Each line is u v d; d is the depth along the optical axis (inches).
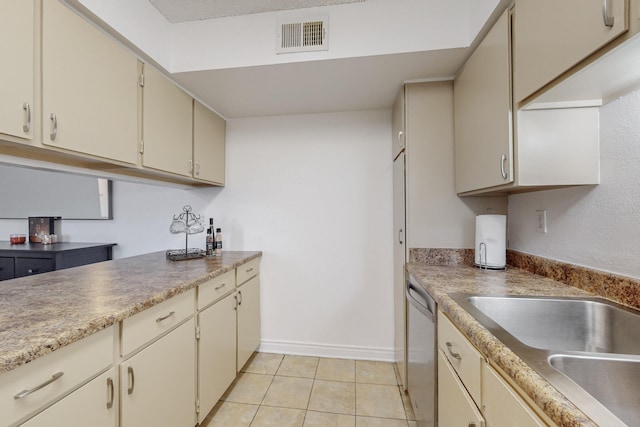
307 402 71.3
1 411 25.4
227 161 99.9
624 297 38.7
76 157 49.4
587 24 29.9
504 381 27.4
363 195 93.7
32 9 39.1
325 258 95.3
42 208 105.0
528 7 40.3
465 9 58.2
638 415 25.6
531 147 43.9
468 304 40.3
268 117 98.1
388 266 92.4
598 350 39.1
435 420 50.0
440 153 71.4
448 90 71.3
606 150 41.9
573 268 48.1
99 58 49.7
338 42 62.1
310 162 96.1
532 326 42.1
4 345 27.5
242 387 77.7
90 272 62.8
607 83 36.0
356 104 88.4
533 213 60.0
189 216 98.6
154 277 57.9
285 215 97.3
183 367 53.7
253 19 64.9
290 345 96.6
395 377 82.4
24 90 38.1
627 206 38.9
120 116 54.2
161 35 63.9
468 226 70.7
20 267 88.3
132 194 101.7
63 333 30.5
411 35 59.7
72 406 32.0
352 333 94.0
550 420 20.5
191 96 79.0
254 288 91.6
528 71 40.5
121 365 39.2
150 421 44.6
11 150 43.3
